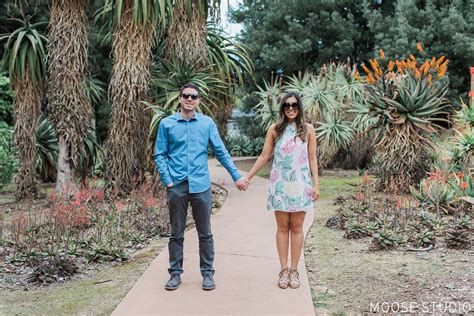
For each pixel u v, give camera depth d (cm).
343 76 1097
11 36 756
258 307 309
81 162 790
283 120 344
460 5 1440
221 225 544
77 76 740
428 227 502
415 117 718
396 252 434
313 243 477
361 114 966
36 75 781
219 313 301
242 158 1656
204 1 797
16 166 995
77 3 732
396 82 738
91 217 558
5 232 535
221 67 833
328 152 1043
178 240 344
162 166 337
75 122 742
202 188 337
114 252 432
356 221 527
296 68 1680
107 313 312
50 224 507
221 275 372
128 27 711
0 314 311
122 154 728
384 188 736
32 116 794
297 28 1591
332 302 322
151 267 393
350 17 1603
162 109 693
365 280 362
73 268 393
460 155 692
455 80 1382
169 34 785
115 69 724
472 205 568
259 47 1686
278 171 342
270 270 384
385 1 1661
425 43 1406
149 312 303
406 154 720
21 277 389
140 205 605
